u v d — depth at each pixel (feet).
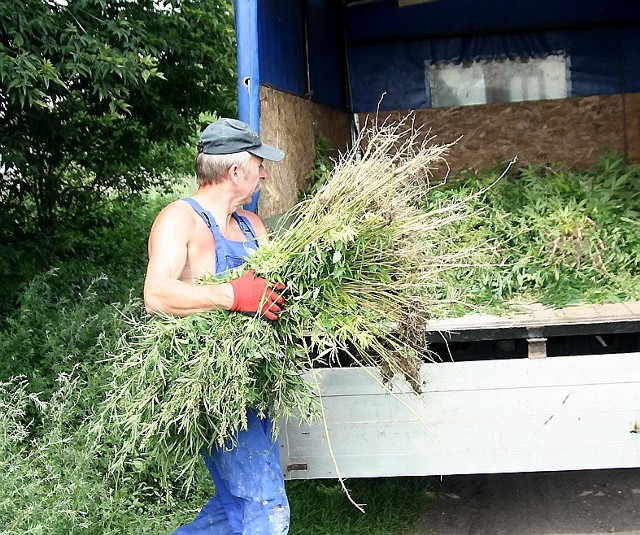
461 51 26.76
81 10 17.63
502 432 11.07
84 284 19.92
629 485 14.89
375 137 10.96
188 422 8.74
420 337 10.04
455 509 14.15
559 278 13.67
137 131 23.20
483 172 23.02
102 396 13.64
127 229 26.25
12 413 12.50
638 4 25.80
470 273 13.42
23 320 16.17
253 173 9.80
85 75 17.26
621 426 10.90
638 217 15.75
